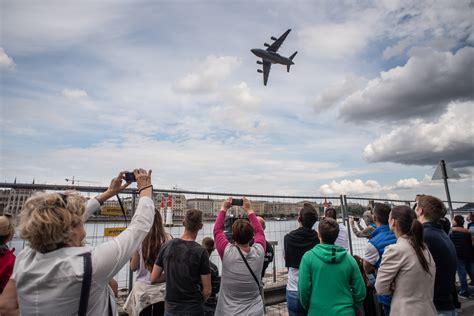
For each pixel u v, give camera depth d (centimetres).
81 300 139
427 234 325
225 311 304
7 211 359
